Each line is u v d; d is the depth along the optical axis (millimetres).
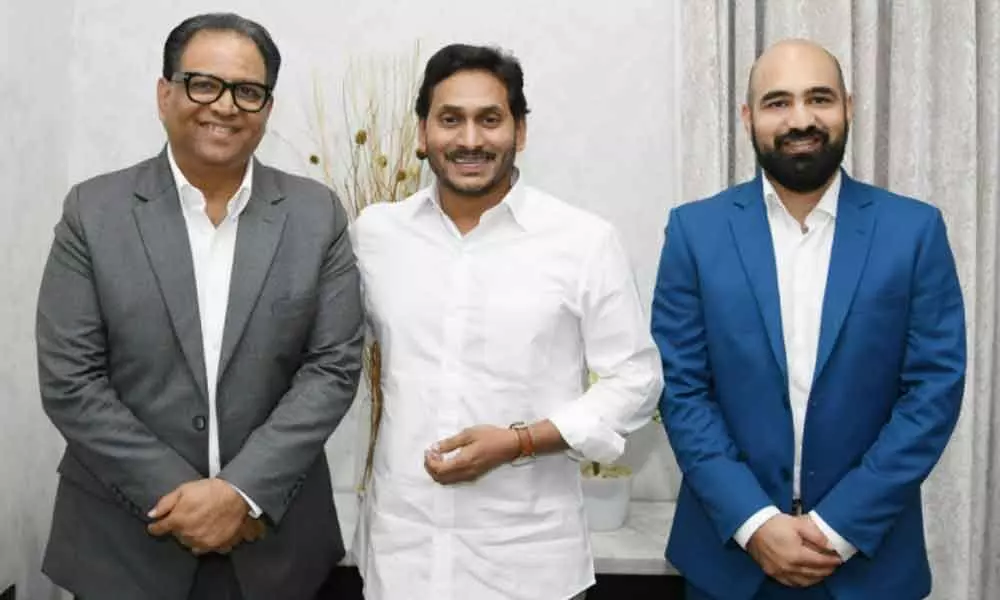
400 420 1584
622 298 1603
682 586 1959
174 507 1400
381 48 2434
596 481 2129
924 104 2289
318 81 2439
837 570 1611
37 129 2197
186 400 1481
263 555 1553
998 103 2314
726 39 2307
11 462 2051
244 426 1505
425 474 1562
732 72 2348
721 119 2305
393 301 1611
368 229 1681
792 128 1628
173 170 1539
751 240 1678
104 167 2430
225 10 2422
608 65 2432
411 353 1592
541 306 1569
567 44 2432
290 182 1639
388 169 2414
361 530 1766
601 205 2449
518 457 1505
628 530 2158
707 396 1715
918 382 1611
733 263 1678
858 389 1604
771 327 1621
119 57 2412
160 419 1484
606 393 1573
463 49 1564
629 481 2205
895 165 2305
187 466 1463
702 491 1627
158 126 2426
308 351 1574
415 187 2379
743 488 1590
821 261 1685
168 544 1514
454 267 1596
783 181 1676
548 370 1586
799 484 1644
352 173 2441
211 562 1570
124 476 1437
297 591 1607
